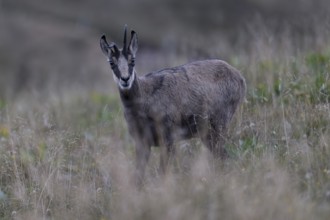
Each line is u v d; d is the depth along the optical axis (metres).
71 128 31.70
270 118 27.64
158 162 27.06
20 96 54.94
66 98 41.94
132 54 24.81
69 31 132.88
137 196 21.92
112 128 32.62
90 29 139.00
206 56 48.69
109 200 23.31
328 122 25.83
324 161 22.91
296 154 23.48
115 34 139.62
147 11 148.25
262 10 120.31
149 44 129.75
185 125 26.23
